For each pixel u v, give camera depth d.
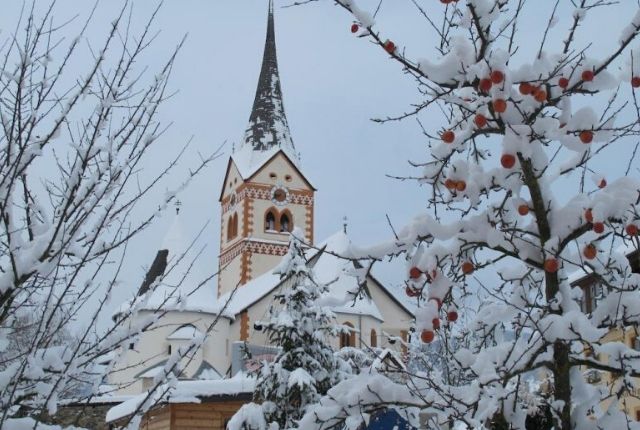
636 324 5.93
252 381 18.98
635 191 5.80
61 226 6.20
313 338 15.49
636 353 5.78
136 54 7.01
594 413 6.19
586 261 6.05
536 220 6.27
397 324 49.38
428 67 6.11
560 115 6.09
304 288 15.71
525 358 5.91
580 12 6.12
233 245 60.72
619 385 6.56
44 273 6.08
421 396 5.82
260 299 51.16
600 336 5.50
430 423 7.65
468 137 6.28
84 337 6.28
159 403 7.38
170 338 48.28
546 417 6.57
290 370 15.33
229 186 63.50
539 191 6.12
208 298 50.66
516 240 6.25
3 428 5.99
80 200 6.20
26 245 6.17
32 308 7.20
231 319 51.66
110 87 6.43
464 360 6.04
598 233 5.71
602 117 6.05
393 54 6.07
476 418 5.71
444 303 6.31
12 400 6.12
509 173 6.24
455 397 5.93
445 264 6.21
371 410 6.16
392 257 6.30
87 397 6.96
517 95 5.98
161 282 6.98
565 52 6.30
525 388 7.20
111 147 6.35
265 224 59.91
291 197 60.78
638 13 5.64
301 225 60.44
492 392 5.80
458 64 6.08
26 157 6.22
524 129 5.82
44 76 6.33
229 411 19.69
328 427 6.18
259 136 63.09
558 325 5.58
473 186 6.30
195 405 19.50
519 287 6.47
